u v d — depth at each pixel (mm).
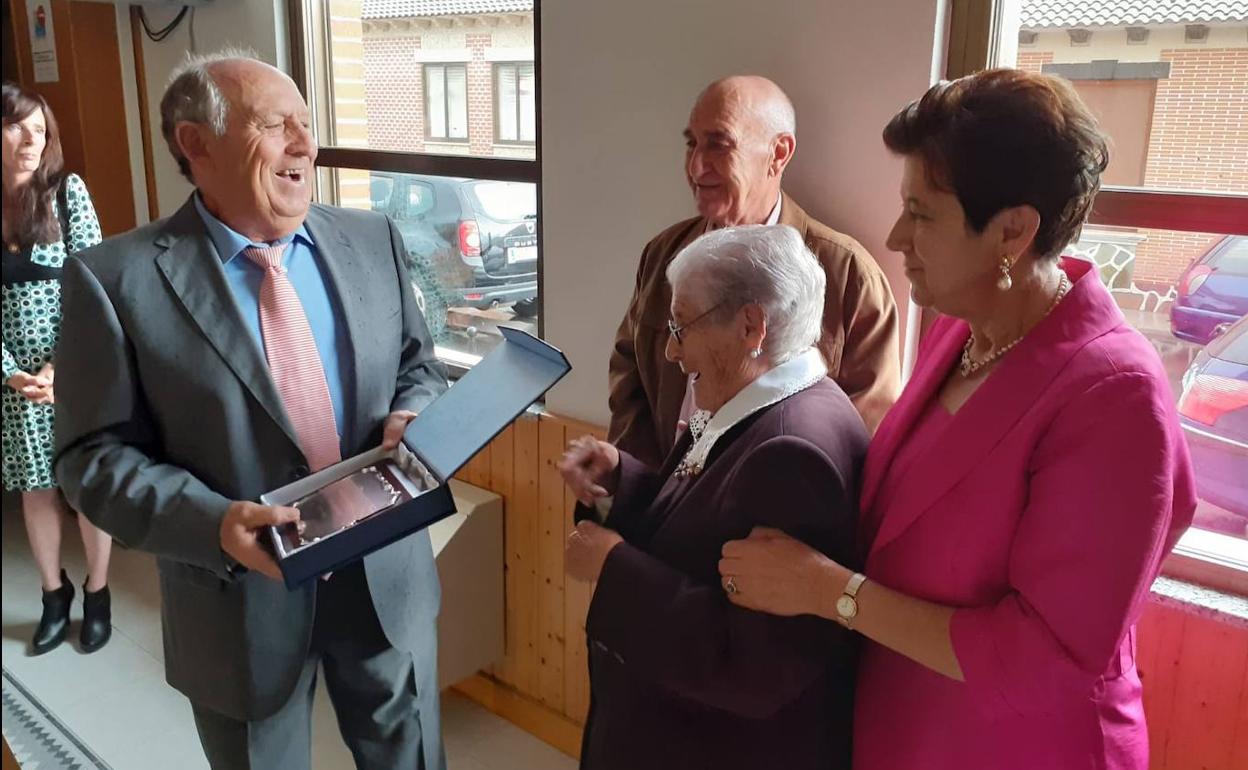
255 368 1444
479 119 2447
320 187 2912
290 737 1634
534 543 2357
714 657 1066
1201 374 1539
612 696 1223
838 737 1168
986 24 1540
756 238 1123
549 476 2277
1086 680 874
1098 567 850
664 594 1098
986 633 916
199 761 2338
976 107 883
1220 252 1484
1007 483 922
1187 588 1464
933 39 1554
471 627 2410
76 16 3178
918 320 1736
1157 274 1544
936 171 914
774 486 1038
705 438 1189
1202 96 1450
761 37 1751
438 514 1278
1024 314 954
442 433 1343
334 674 1697
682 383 1701
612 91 1992
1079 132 865
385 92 2666
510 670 2512
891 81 1608
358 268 1619
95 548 2777
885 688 1086
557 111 2105
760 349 1119
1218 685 1417
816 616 1050
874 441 1143
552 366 1305
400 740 1744
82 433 1416
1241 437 1508
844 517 1057
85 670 2717
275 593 1507
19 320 2516
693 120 1615
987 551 945
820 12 1667
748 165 1581
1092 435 858
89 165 3316
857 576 994
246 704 1523
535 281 2457
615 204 2047
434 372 1768
